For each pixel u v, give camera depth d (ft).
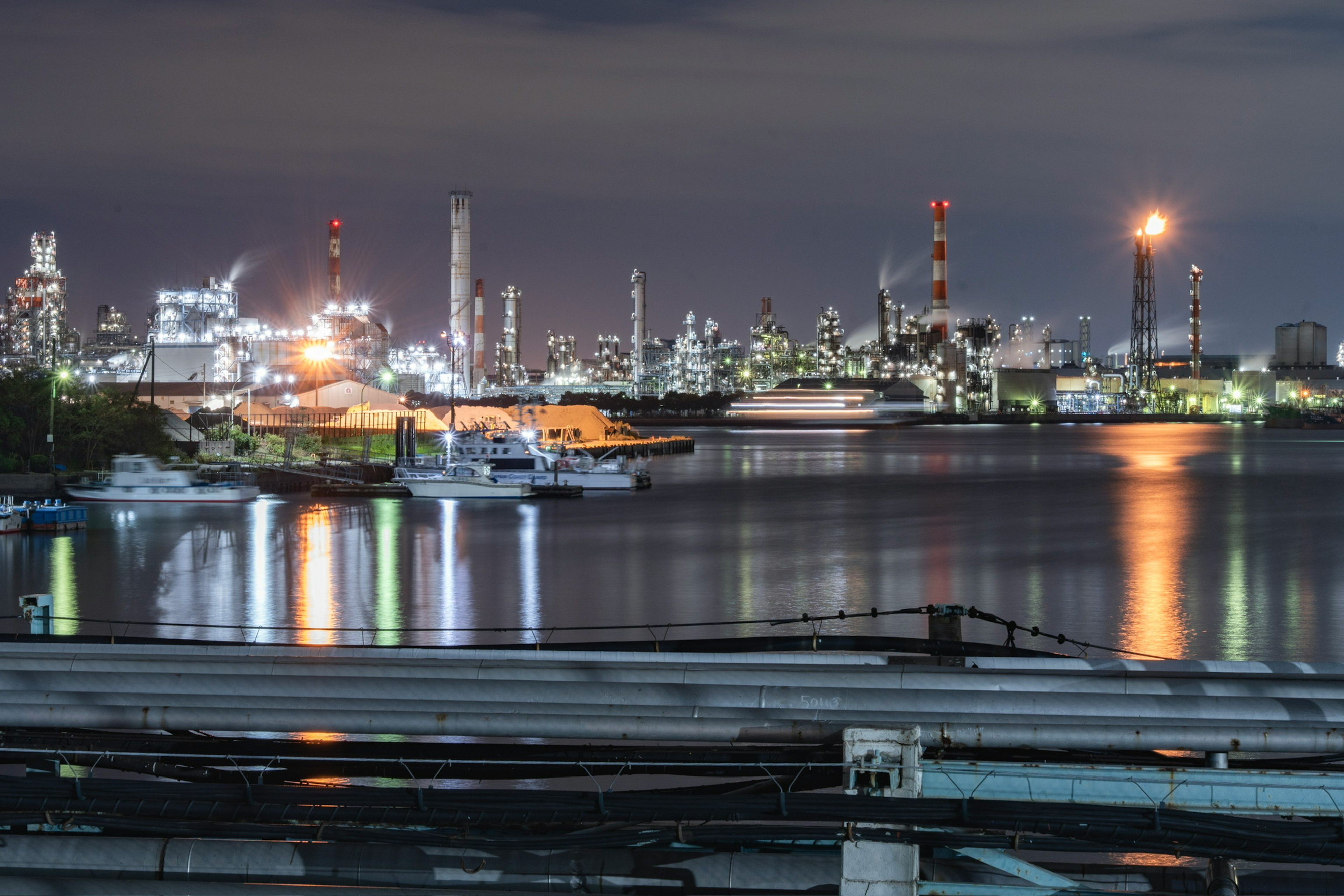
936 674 45.21
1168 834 30.27
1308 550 266.16
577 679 46.57
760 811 31.53
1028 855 57.62
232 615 184.24
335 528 306.35
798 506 378.94
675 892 33.47
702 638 163.02
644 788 71.51
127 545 267.39
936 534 299.17
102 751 42.22
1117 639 163.53
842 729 35.58
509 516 342.23
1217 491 446.60
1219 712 39.29
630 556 254.68
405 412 568.00
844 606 192.75
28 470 361.71
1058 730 35.47
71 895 33.14
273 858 33.96
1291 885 35.94
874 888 31.32
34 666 47.32
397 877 33.71
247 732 40.63
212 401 525.34
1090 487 467.52
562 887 33.65
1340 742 35.58
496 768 42.86
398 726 37.91
